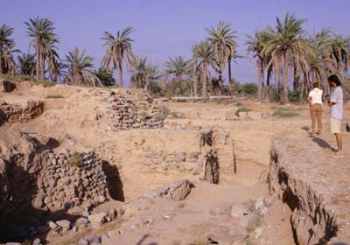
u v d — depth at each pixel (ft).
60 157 50.19
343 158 31.76
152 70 203.21
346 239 16.44
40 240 36.88
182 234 34.04
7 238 38.45
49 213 45.06
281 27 133.59
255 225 32.17
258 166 64.49
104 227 40.45
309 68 141.28
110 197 54.85
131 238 34.09
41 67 157.69
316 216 21.54
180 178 56.44
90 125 66.64
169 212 40.60
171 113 89.30
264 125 67.26
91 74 161.89
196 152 56.80
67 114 68.80
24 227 40.86
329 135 45.73
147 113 75.41
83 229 40.27
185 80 203.31
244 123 69.67
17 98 73.67
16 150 46.14
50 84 83.56
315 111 47.01
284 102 135.85
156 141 58.85
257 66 156.97
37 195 45.52
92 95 71.05
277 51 134.72
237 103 137.18
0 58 163.12
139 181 58.80
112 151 61.36
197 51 165.89
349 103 121.60
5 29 163.94
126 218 42.14
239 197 45.73
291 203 29.45
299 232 22.88
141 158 58.95
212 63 166.50
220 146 64.90
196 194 49.08
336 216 18.74
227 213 39.29
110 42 158.81
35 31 155.43
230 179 63.77
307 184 24.32
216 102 145.07
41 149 50.16
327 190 22.62
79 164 51.19
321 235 19.44
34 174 46.26
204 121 73.92
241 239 30.42
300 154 34.58
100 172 54.95
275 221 29.58
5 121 64.03
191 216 39.19
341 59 154.92
